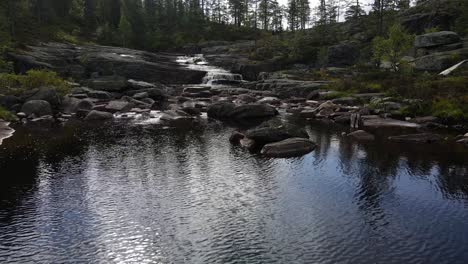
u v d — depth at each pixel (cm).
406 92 5144
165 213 2053
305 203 2177
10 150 3278
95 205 2150
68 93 5953
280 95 6869
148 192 2352
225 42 13200
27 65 7112
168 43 13375
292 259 1596
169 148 3391
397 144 3400
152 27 14412
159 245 1719
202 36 14150
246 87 7906
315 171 2719
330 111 4969
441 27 9431
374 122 4253
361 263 1564
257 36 14225
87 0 13550
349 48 9312
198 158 3078
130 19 13575
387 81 6012
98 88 6588
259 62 9612
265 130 3491
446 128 4006
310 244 1720
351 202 2186
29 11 11244
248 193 2333
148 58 9650
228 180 2562
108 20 13875
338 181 2517
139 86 6925
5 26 8506
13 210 2077
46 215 2019
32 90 5397
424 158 2967
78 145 3481
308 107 5531
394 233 1816
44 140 3659
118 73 8081
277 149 3197
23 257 1612
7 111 4844
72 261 1587
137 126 4406
